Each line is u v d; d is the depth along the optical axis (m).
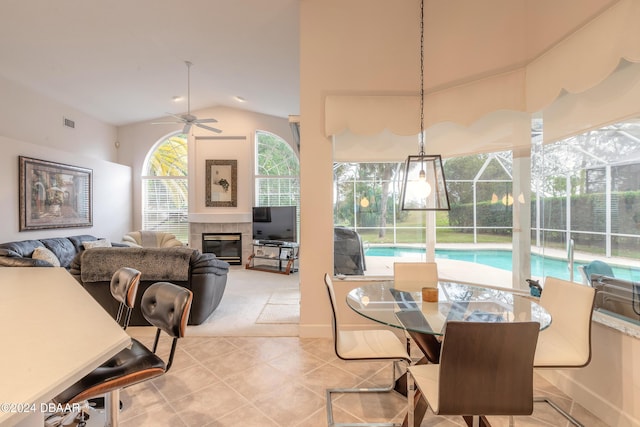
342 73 3.05
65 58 4.50
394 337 2.06
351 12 3.04
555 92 2.27
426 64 2.96
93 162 6.25
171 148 7.53
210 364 2.55
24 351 0.87
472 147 2.95
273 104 6.52
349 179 3.22
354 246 3.24
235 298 4.51
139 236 6.76
